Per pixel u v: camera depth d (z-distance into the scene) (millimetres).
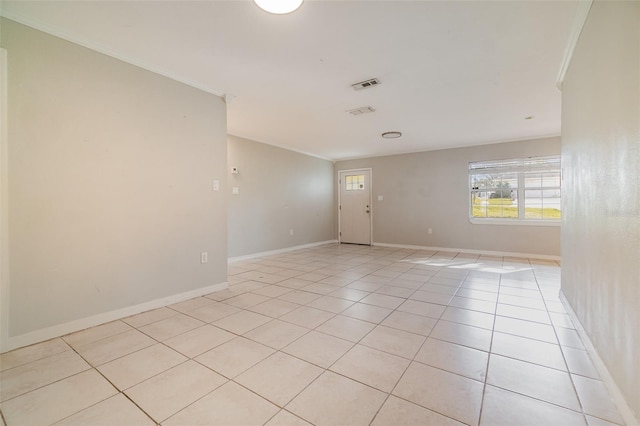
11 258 1957
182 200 2938
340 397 1477
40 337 2068
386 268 4504
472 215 5953
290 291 3285
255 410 1388
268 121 4301
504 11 1908
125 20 2016
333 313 2609
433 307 2760
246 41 2268
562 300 2846
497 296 3084
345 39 2234
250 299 3002
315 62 2584
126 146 2525
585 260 1983
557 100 3455
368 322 2412
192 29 2117
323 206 7379
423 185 6422
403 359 1834
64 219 2188
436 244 6281
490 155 5648
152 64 2631
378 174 7035
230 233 5074
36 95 2059
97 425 1304
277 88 3135
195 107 3049
